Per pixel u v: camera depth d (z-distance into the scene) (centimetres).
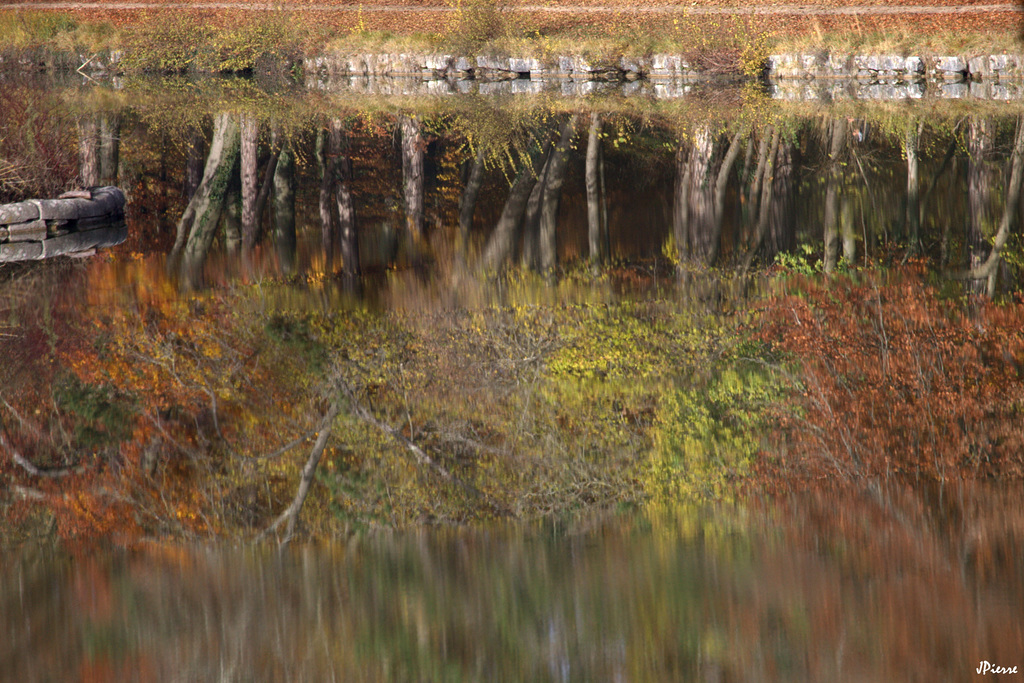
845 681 298
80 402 570
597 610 346
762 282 953
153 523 433
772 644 322
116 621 342
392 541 413
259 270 989
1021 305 794
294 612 348
